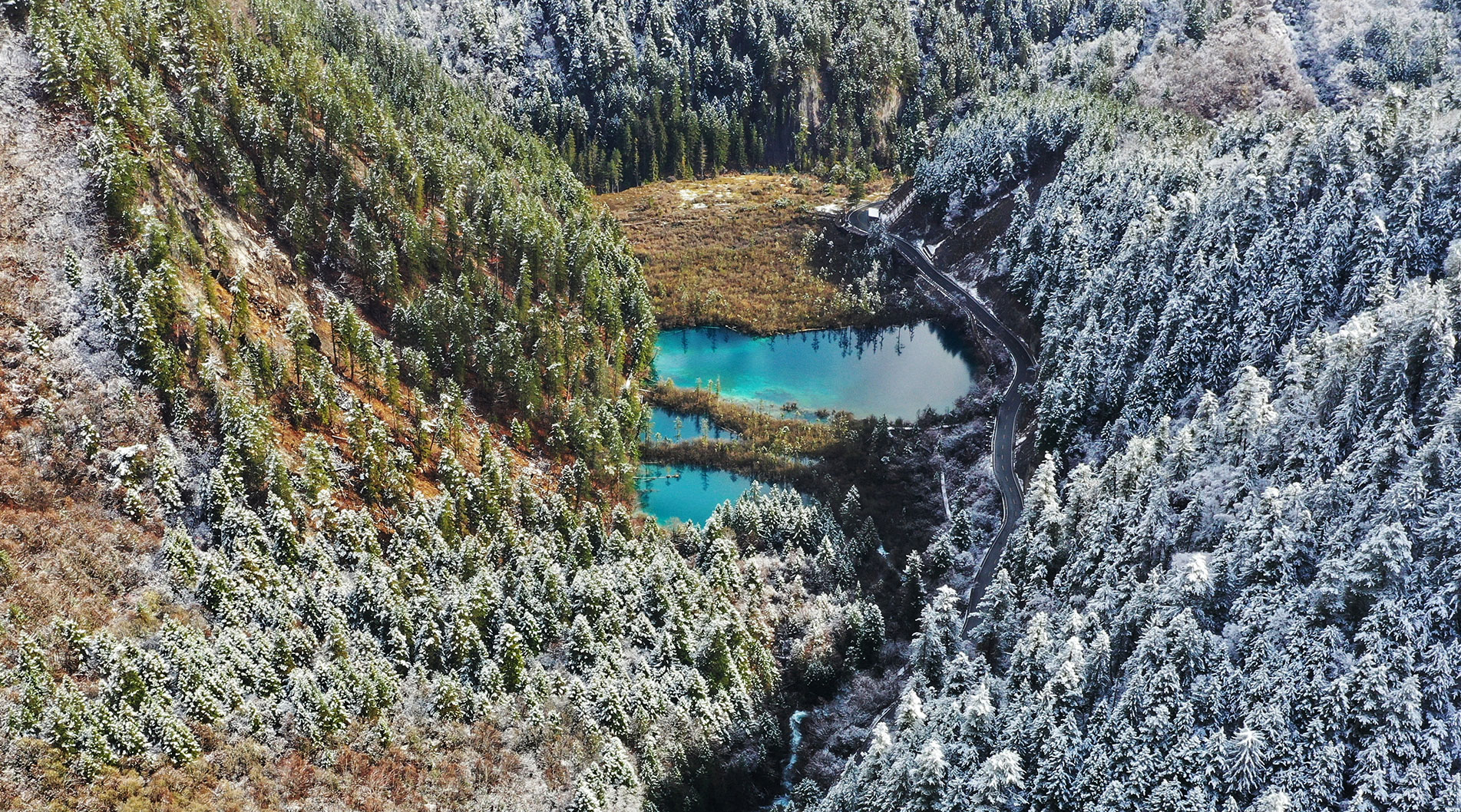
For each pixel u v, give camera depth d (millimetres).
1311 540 74375
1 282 93500
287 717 72312
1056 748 67188
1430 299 82625
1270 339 103875
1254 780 61562
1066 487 104500
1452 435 74688
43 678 65875
